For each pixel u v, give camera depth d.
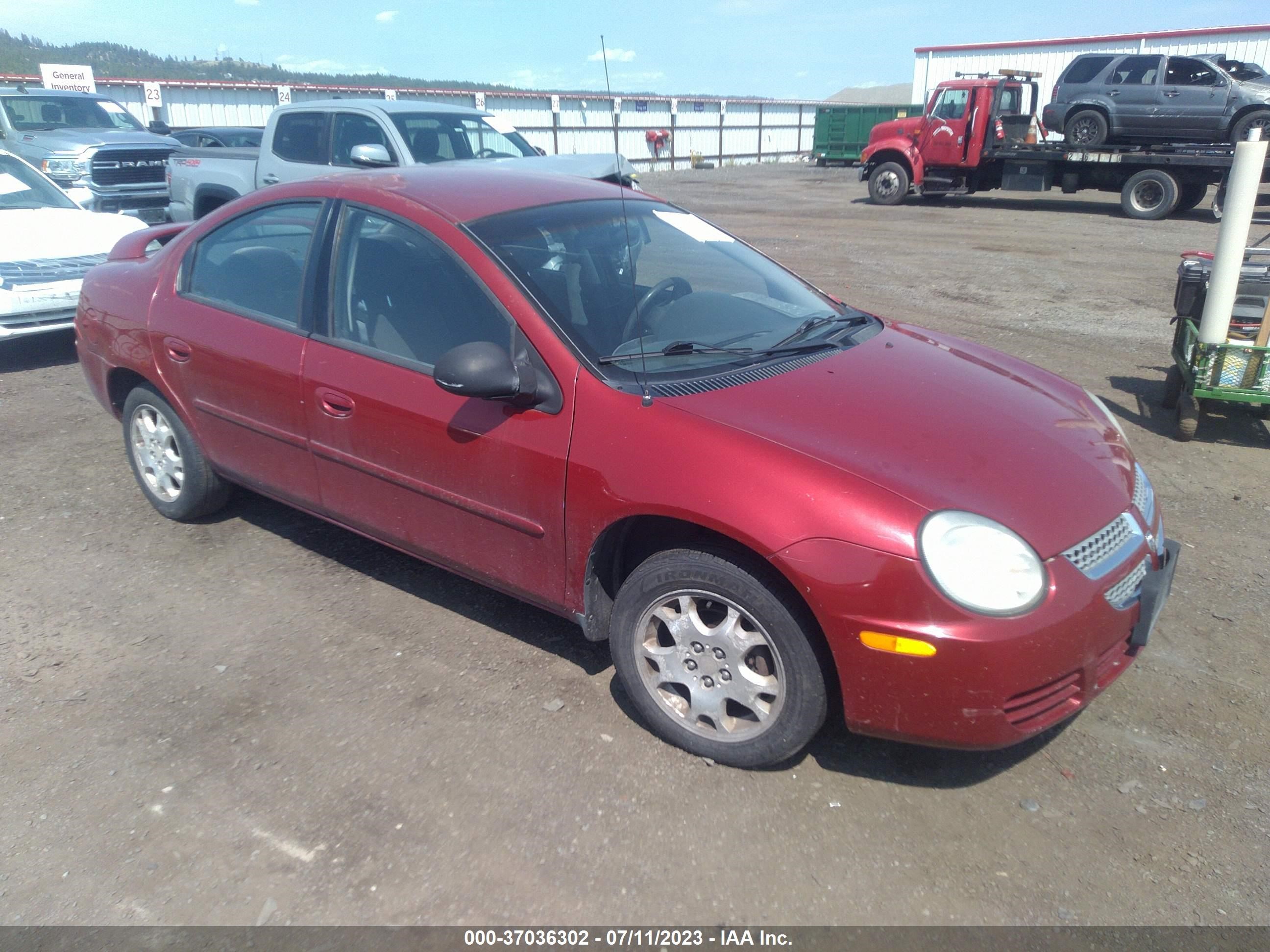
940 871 2.49
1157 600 2.72
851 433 2.75
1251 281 5.83
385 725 3.05
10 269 6.79
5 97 13.12
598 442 2.83
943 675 2.43
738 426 2.72
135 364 4.21
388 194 3.50
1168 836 2.60
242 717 3.08
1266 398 5.38
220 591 3.88
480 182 3.71
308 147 9.41
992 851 2.55
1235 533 4.46
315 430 3.54
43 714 3.09
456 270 3.23
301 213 3.71
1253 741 2.99
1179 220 16.80
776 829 2.62
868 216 17.22
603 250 3.50
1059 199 20.61
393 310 3.35
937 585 2.42
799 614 2.59
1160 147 16.88
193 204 10.50
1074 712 2.63
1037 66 27.34
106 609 3.73
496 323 3.11
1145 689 3.26
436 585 3.94
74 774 2.82
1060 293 9.97
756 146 37.50
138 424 4.40
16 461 5.21
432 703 3.16
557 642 3.53
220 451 4.02
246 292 3.84
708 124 34.53
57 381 6.72
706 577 2.71
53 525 4.46
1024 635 2.41
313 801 2.71
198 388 3.97
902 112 29.31
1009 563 2.44
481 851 2.54
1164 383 6.80
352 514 3.60
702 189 23.42
